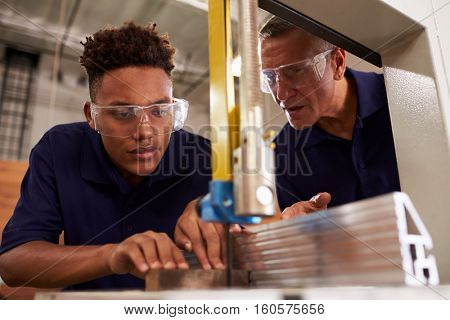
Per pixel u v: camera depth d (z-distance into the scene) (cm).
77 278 58
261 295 33
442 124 58
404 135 63
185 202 82
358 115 87
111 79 67
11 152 208
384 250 31
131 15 124
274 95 80
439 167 58
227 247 47
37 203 76
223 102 37
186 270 43
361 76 92
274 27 72
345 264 34
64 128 90
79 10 127
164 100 70
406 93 63
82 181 81
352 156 89
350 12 59
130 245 48
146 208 81
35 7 130
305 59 75
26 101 211
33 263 62
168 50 75
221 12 39
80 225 79
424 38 61
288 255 40
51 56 196
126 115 68
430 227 57
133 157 72
